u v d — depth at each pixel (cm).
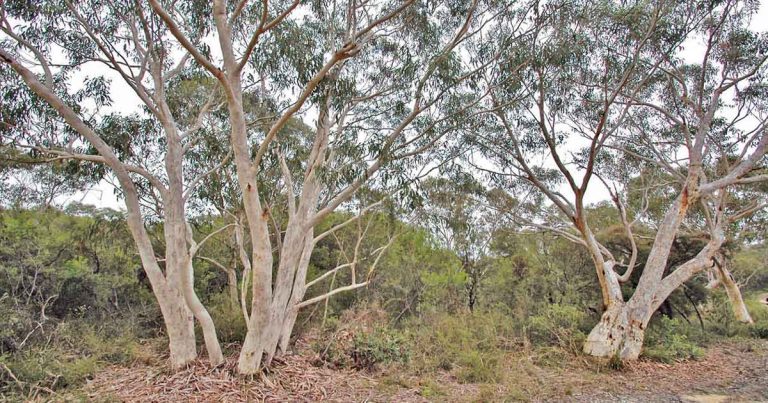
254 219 678
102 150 732
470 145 1087
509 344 1064
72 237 1158
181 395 637
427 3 825
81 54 856
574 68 978
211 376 695
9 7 732
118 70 787
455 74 800
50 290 1028
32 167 984
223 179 1009
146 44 875
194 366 732
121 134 887
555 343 1095
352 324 986
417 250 1416
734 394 782
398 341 923
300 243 789
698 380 887
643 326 1055
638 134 1489
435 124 852
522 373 865
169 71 941
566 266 1520
